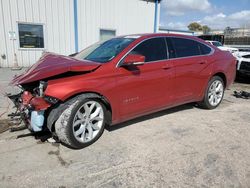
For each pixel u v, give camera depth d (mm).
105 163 2867
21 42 11000
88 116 3230
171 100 4223
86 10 12359
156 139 3539
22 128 3775
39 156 3014
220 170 2740
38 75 2967
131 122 4203
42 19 11281
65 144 3316
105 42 4266
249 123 4277
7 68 10594
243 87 7996
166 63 4027
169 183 2500
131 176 2613
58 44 11984
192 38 4668
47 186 2439
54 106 3029
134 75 3592
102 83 3256
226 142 3469
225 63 5133
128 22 13938
